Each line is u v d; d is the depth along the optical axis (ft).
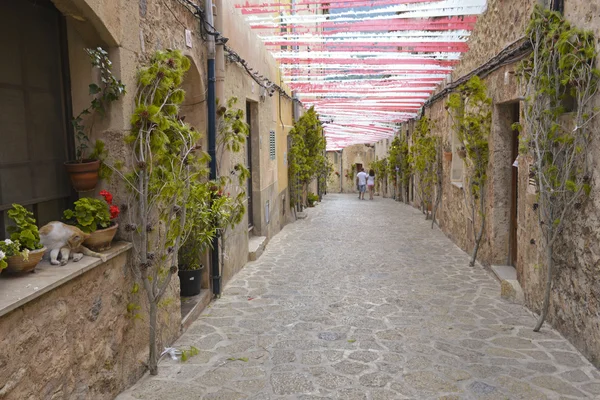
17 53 10.40
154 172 12.25
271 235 34.42
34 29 10.92
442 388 11.94
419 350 14.30
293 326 16.40
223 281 21.21
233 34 22.71
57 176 11.65
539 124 15.15
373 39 26.78
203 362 13.56
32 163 10.82
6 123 10.07
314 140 50.88
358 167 130.00
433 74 35.55
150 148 12.20
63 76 11.85
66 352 9.42
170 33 15.08
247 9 24.66
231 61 21.90
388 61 31.50
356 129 75.25
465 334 15.56
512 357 13.73
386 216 49.16
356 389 11.93
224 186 21.03
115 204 12.06
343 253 28.94
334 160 131.64
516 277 20.30
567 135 14.16
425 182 46.14
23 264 8.90
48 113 11.35
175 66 13.10
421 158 45.29
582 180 13.53
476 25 25.82
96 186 12.07
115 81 11.39
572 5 14.16
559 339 15.01
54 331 9.01
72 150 12.10
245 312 17.90
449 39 27.61
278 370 13.02
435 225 41.55
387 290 20.77
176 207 12.73
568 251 14.75
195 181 17.67
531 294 17.90
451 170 33.53
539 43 15.55
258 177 30.35
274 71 34.96
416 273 23.84
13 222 10.23
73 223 10.98
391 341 15.01
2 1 9.97
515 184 22.75
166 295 14.39
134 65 12.34
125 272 11.98
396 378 12.51
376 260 26.94
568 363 13.30
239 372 12.92
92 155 11.93
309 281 22.34
